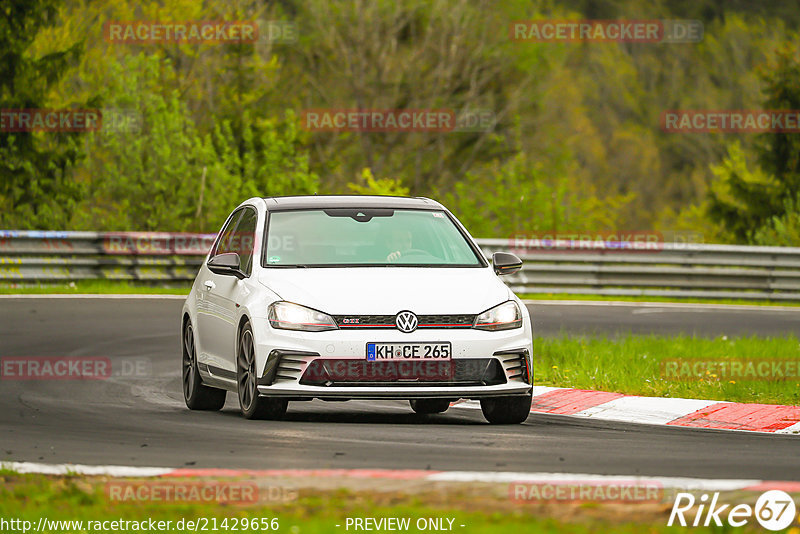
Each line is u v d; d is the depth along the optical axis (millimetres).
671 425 37625
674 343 58219
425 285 35125
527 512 21422
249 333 35156
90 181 124812
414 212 39156
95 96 119125
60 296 80812
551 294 96000
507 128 194500
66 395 43812
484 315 34656
